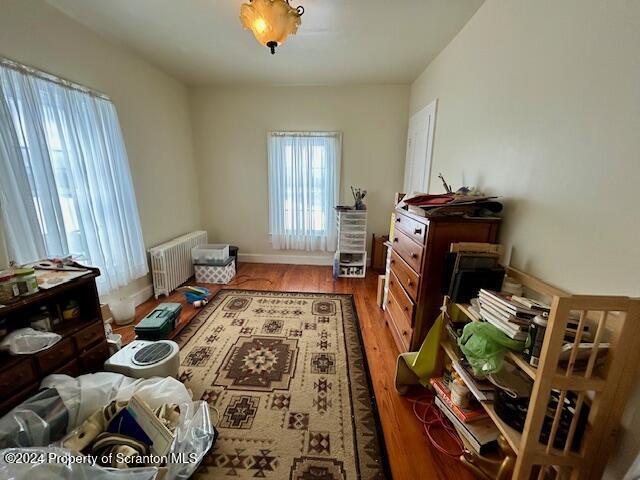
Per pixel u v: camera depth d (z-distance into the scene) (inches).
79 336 55.8
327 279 136.3
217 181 151.1
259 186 150.3
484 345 41.3
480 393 46.8
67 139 74.0
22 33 63.6
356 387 65.8
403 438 52.8
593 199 38.9
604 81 37.1
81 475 35.0
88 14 74.7
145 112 107.7
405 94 134.7
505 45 59.6
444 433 53.9
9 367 43.8
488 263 52.2
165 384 53.1
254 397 62.2
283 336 86.6
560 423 37.8
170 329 82.2
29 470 33.4
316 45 92.8
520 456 37.2
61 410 44.2
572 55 42.2
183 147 135.9
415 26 79.7
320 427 54.8
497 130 62.4
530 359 36.6
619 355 32.4
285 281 133.3
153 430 42.9
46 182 67.1
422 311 64.7
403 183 143.5
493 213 60.6
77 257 73.9
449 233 60.1
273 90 138.3
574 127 41.9
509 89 58.1
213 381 66.9
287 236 153.0
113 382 51.7
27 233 63.5
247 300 111.9
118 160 91.7
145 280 110.5
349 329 91.4
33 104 64.4
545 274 47.9
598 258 38.3
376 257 147.3
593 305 31.0
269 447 50.4
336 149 140.9
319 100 137.9
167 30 83.5
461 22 77.0
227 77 125.5
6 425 39.1
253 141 144.8
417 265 64.9
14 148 60.7
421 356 60.7
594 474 36.9
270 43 65.7
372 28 81.3
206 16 76.2
